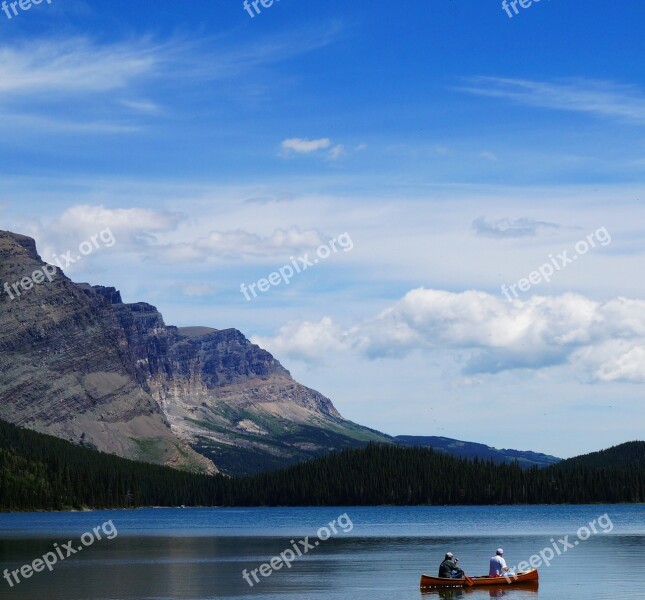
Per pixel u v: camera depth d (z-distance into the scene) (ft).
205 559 437.99
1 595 308.60
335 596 302.66
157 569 389.80
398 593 308.81
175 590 319.47
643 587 314.55
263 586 329.11
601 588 313.12
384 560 428.97
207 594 309.22
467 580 317.01
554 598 290.97
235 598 299.58
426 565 403.95
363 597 300.20
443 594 304.91
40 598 301.43
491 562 324.60
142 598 301.02
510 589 313.32
